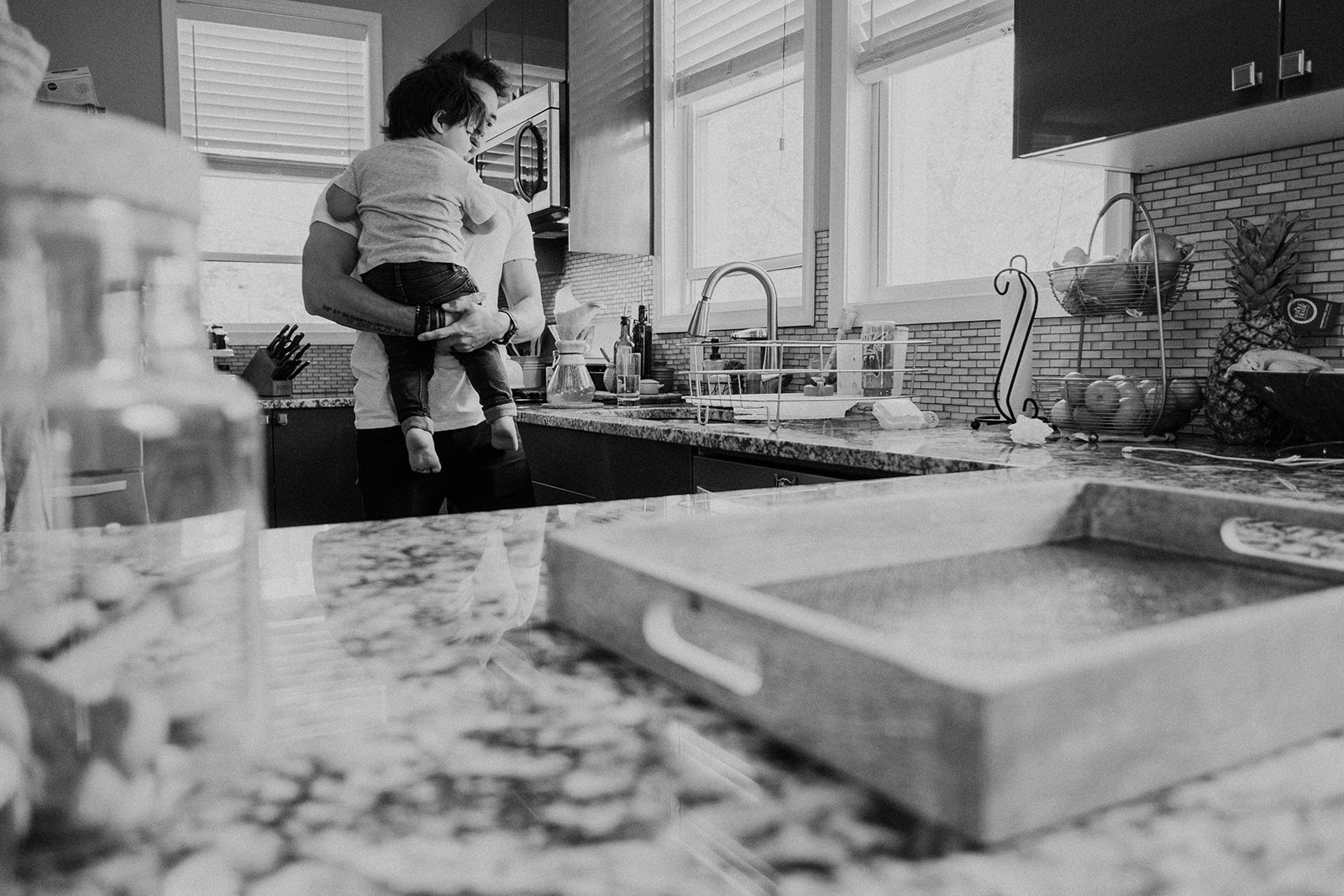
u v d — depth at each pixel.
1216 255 1.93
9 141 0.29
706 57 3.52
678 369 3.65
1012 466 1.41
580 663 0.49
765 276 2.22
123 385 0.33
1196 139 1.73
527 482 2.37
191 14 4.41
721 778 0.35
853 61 2.85
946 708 0.30
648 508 1.03
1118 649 0.32
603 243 3.64
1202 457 1.54
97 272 0.32
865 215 2.89
